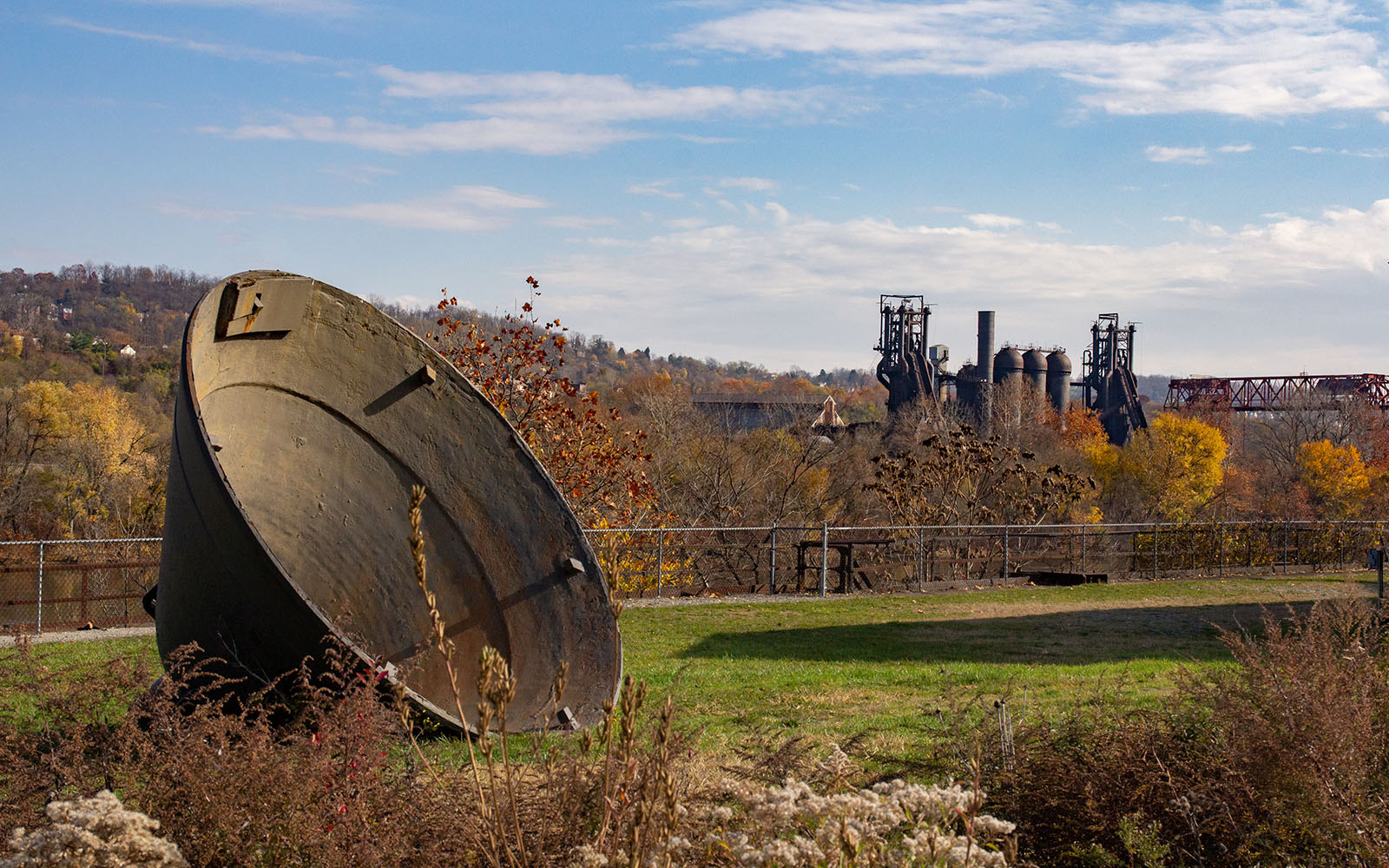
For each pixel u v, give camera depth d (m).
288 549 7.46
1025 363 105.62
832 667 11.71
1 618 15.78
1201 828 4.60
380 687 5.40
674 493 27.55
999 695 9.48
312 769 4.00
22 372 68.25
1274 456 81.94
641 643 13.68
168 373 78.12
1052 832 4.86
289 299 7.63
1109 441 98.88
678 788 4.17
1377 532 27.55
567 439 19.19
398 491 8.11
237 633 6.09
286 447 7.77
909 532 22.95
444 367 8.30
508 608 7.97
